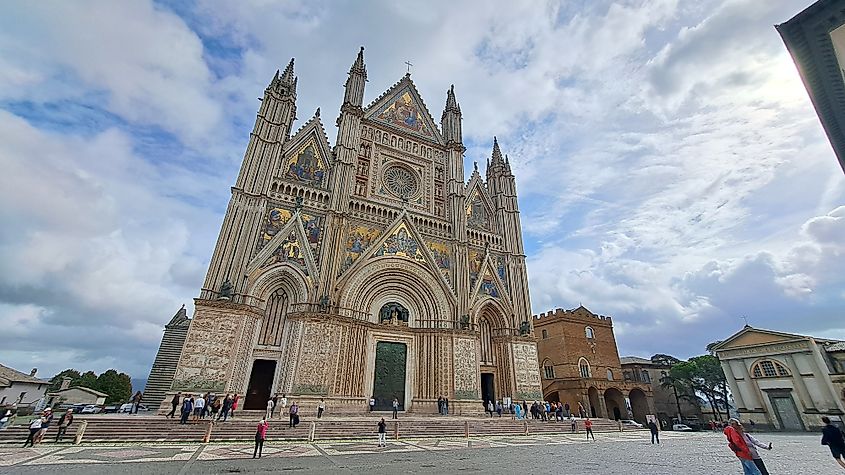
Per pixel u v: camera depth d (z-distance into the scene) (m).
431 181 54.81
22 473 14.08
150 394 39.09
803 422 49.50
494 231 56.75
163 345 44.72
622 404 60.28
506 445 25.55
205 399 29.05
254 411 32.28
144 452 19.69
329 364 36.69
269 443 24.45
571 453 21.42
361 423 30.22
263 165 41.91
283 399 33.53
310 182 45.19
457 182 55.22
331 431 28.58
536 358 48.88
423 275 46.59
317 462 17.55
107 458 17.70
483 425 34.53
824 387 48.56
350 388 37.62
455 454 20.62
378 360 41.69
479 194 58.66
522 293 53.00
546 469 15.77
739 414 56.28
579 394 55.69
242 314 34.69
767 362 54.53
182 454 19.28
